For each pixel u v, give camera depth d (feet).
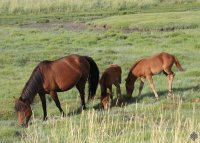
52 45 100.63
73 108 55.83
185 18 143.43
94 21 154.10
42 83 50.78
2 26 147.54
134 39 110.52
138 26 136.98
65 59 53.62
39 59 84.94
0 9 180.75
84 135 35.86
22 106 47.50
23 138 41.42
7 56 85.56
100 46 103.04
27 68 77.41
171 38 109.70
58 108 53.31
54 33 125.18
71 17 169.27
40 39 111.14
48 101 59.88
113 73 55.31
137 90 62.23
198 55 87.76
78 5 189.57
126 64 79.41
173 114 45.42
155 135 32.14
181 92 57.52
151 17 152.05
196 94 55.72
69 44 104.88
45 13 181.57
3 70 74.74
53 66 52.08
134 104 53.21
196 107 49.75
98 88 63.77
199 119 42.73
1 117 53.06
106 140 33.37
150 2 198.80
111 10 188.34
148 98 56.54
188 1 204.85
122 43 105.60
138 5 195.00
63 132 38.37
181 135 30.58
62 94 61.72
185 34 114.32
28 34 121.39
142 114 45.85
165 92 59.41
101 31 134.41
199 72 70.54
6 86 64.80
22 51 92.53
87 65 55.11
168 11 180.75
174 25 134.21
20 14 178.19
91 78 55.88
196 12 159.02
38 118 53.36
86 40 108.37
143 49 95.96
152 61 55.88
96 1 197.16
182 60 82.94
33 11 181.68
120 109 49.08
